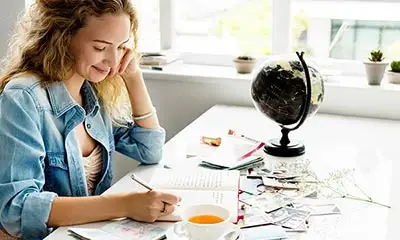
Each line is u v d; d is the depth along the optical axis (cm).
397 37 249
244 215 134
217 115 227
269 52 269
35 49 149
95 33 142
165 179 152
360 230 128
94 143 165
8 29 267
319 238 124
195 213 121
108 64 147
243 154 175
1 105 140
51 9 146
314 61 255
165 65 262
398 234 126
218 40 276
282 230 126
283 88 169
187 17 278
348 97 232
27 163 135
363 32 254
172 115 258
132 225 128
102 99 168
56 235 124
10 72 152
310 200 144
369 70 234
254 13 267
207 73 254
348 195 147
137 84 174
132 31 161
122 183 156
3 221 133
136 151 173
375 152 181
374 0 243
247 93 244
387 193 149
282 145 177
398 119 228
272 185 151
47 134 145
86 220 130
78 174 152
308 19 259
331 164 169
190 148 182
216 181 150
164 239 122
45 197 131
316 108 176
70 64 148
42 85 147
